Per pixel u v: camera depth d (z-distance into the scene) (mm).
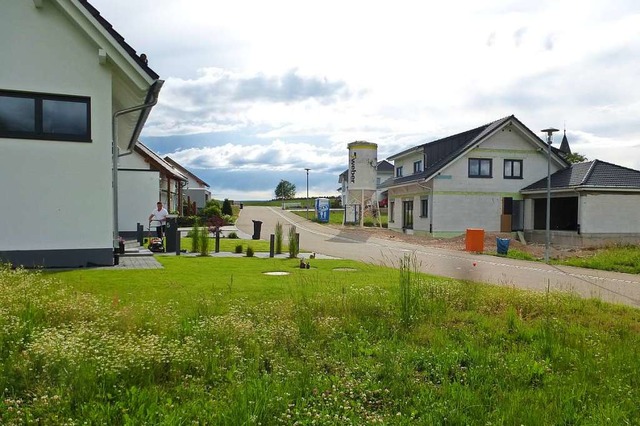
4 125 10641
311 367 4742
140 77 11266
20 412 3391
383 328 6328
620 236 25328
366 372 4738
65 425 3266
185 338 5219
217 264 12930
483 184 29406
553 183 27438
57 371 4070
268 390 3965
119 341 4820
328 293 8055
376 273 11883
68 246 11094
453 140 31516
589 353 5613
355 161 36125
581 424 3807
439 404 4008
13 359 4191
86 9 10719
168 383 4266
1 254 10609
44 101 10906
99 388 3875
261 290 8680
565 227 29734
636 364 5211
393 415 3861
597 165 26594
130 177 22672
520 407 4000
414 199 32156
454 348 5648
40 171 10883
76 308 5867
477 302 7984
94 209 11273
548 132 18125
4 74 10602
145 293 7922
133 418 3453
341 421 3623
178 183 37688
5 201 10656
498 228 29641
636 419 3926
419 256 18859
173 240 16938
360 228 35219
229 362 4766
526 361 5215
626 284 12234
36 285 7238
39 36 10812
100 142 11273
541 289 10930
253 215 51594
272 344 5293
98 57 11180
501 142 29562
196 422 3400
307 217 47844
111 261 11469
